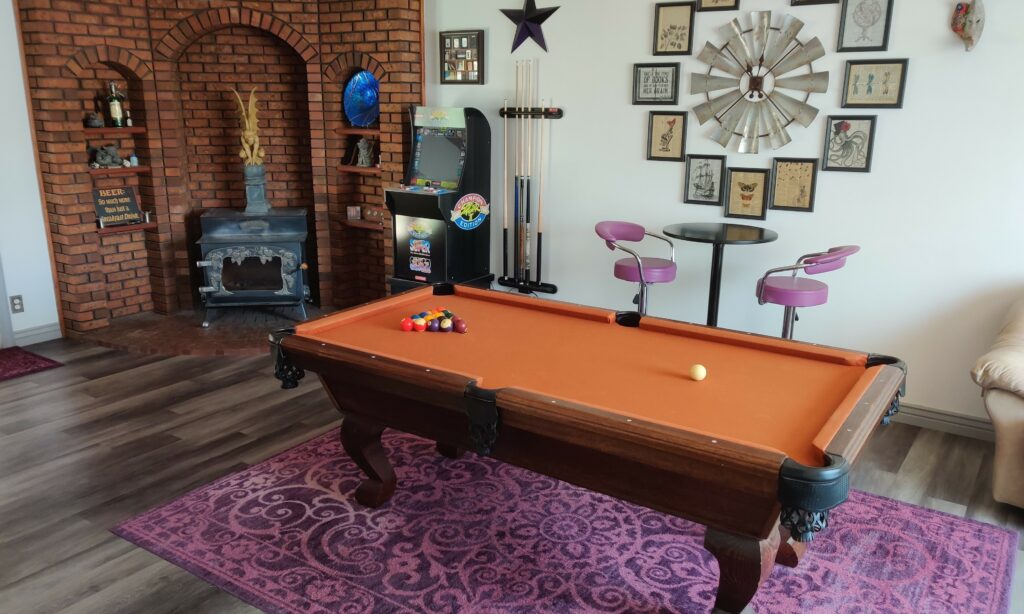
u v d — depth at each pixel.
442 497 3.22
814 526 1.75
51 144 4.98
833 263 3.79
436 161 5.20
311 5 5.46
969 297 3.92
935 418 4.05
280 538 2.91
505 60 5.17
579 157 5.02
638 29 4.62
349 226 5.96
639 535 2.96
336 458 3.58
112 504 3.16
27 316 5.21
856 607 2.53
